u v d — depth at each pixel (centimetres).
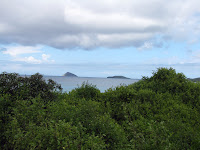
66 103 687
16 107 525
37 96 657
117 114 699
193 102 820
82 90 934
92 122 496
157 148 393
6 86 636
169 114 676
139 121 601
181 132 507
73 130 412
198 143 452
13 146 395
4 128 434
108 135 464
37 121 469
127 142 472
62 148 350
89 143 383
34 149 357
